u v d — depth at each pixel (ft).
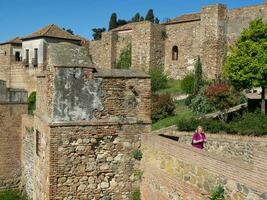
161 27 147.23
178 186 34.22
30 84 169.78
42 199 44.65
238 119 76.59
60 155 40.96
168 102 96.43
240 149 62.18
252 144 61.31
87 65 41.52
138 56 147.33
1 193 70.69
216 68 124.36
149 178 40.37
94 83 41.81
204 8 128.26
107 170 42.55
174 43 144.77
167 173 36.24
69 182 41.42
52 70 40.98
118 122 42.57
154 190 39.06
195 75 121.49
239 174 26.68
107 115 42.42
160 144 37.76
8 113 73.10
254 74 80.12
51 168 40.78
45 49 164.86
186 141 63.93
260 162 24.88
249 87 83.05
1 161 72.69
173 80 142.72
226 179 27.96
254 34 82.02
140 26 146.92
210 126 70.79
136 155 42.91
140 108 43.42
